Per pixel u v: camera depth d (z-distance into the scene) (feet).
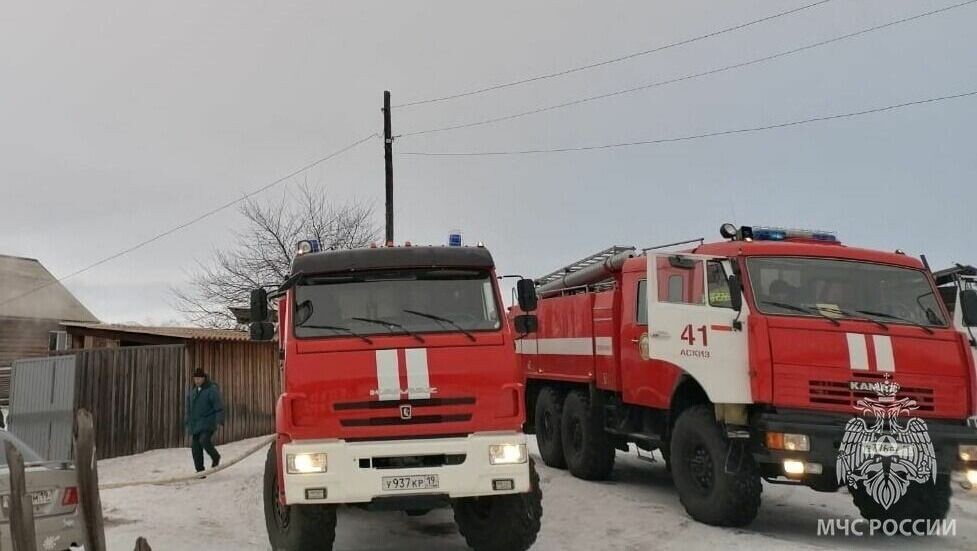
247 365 60.08
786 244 26.73
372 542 25.45
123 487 35.58
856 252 27.09
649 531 25.59
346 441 19.72
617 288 33.88
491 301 21.65
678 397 28.58
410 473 19.39
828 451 23.39
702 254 27.91
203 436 40.01
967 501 31.91
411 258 21.88
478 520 23.02
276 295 22.93
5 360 98.99
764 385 24.25
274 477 23.50
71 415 46.16
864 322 25.25
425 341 20.48
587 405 36.27
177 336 55.21
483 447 19.74
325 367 20.07
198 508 30.94
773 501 32.32
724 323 25.45
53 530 19.97
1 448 20.49
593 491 33.37
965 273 26.73
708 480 26.43
